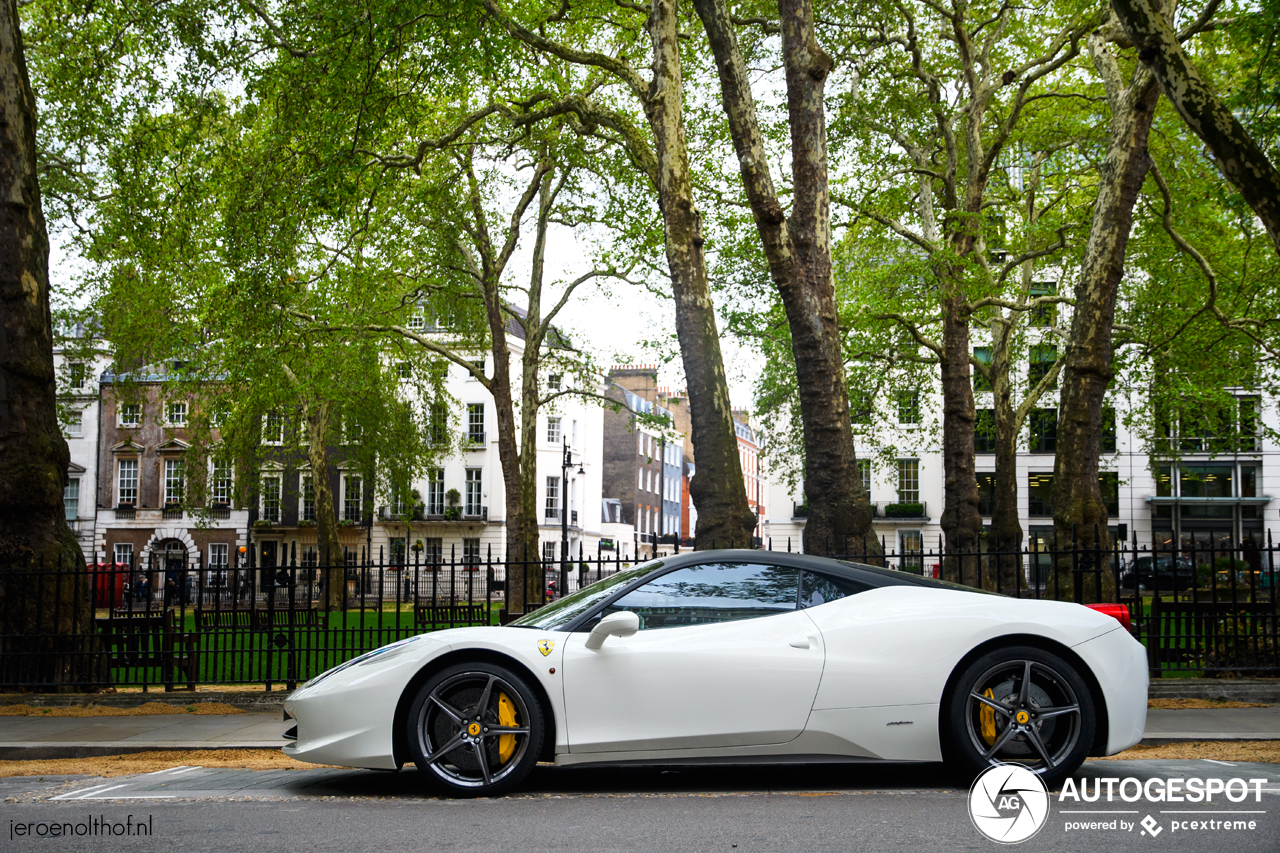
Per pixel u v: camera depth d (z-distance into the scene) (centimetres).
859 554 984
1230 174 793
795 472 3588
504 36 1386
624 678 486
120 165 1636
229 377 2625
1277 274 1845
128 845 379
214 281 2128
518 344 5281
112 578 1030
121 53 1572
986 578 1278
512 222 2577
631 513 6888
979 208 1923
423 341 2642
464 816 431
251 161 1616
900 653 489
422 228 2484
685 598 512
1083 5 1538
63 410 2986
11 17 1053
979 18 1923
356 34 1319
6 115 1040
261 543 5212
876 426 3512
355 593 3344
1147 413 2898
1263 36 1084
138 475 5181
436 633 513
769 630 498
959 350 2014
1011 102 2198
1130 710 491
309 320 2448
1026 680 484
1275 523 4344
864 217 2141
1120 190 1209
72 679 993
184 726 814
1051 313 2683
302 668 1285
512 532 2606
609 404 3041
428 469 3681
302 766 620
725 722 483
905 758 486
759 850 361
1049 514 4525
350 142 1421
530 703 485
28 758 709
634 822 415
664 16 1170
